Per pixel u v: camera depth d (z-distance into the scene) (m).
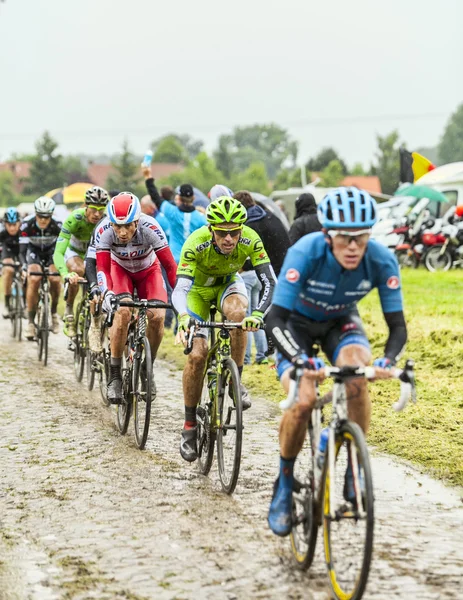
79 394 15.16
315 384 7.31
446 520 8.62
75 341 16.47
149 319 11.83
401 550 7.78
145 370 11.29
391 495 9.39
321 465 7.11
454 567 7.39
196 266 10.22
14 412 13.75
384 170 157.88
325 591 6.96
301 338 7.56
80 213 15.66
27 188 176.25
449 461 10.47
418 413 12.67
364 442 6.46
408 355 16.95
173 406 14.05
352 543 6.70
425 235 34.41
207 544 8.01
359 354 7.22
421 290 26.97
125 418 12.06
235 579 7.21
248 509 8.99
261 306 10.06
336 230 6.72
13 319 22.34
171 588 7.05
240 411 9.12
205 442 10.20
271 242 15.24
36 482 10.05
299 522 7.44
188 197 18.59
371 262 7.09
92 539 8.20
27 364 18.25
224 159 192.00
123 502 9.27
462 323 19.69
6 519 8.80
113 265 12.39
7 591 7.05
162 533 8.31
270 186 185.88
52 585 7.16
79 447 11.59
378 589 6.93
